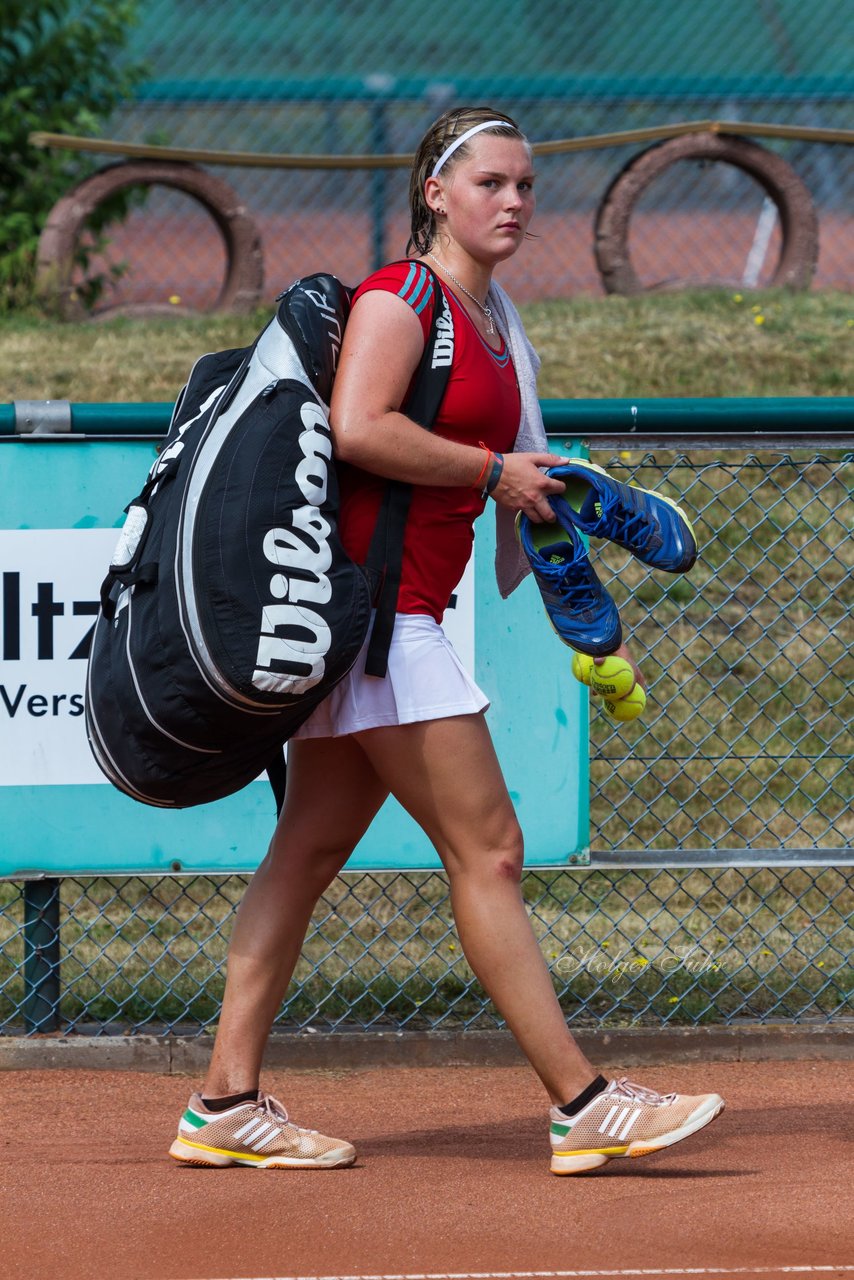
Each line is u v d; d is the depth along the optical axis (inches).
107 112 1760.6
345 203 2298.2
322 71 2536.9
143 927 801.6
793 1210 461.1
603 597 493.0
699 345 1343.5
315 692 448.1
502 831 482.3
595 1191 479.2
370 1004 690.8
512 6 2566.4
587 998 687.1
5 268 1535.4
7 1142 546.9
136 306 1563.7
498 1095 608.4
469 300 483.8
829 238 2370.8
